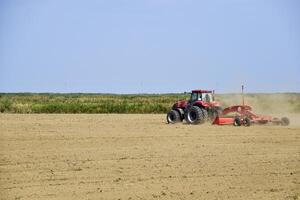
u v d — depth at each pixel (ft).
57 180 68.28
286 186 66.23
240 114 147.02
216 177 71.05
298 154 92.12
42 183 66.49
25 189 63.21
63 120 170.09
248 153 92.53
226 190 63.62
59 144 102.37
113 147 98.63
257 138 115.55
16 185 65.26
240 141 109.91
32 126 141.38
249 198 59.72
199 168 77.20
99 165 78.95
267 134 123.75
